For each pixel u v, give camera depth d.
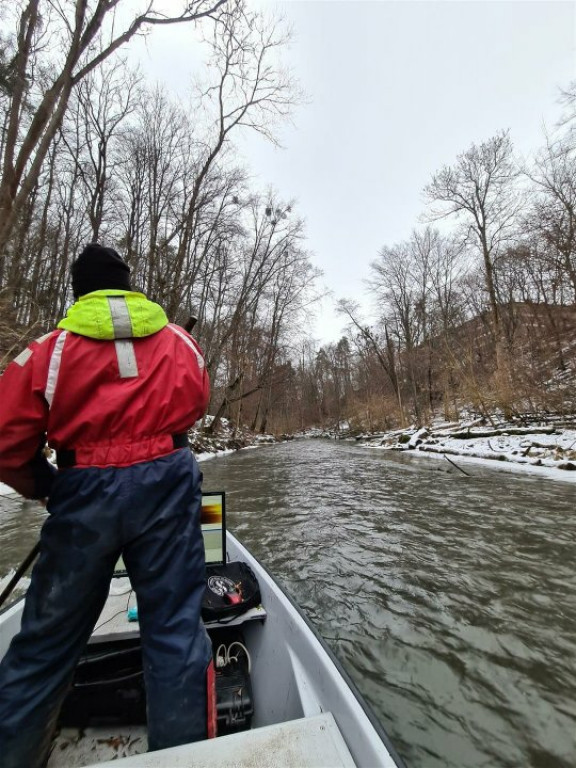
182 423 1.28
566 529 5.39
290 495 8.10
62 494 1.14
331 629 3.10
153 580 1.16
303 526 5.81
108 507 1.11
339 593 3.68
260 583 2.37
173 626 1.15
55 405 1.15
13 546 5.00
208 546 2.52
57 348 1.17
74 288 1.42
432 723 2.18
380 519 6.11
